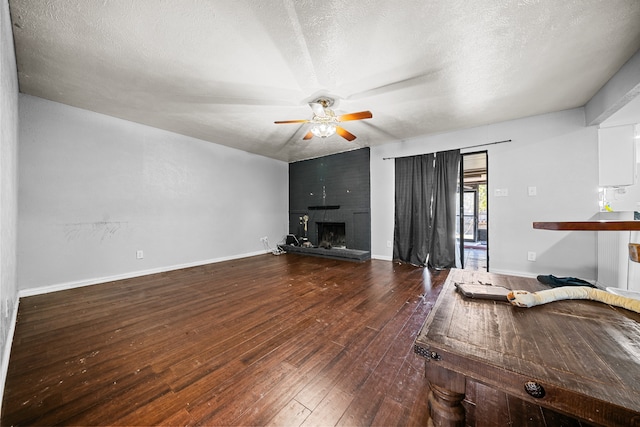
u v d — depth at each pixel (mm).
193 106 2951
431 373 898
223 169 4723
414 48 1896
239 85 2447
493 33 1736
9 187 1726
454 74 2250
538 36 1765
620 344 855
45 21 1618
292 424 1095
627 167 2764
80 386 1316
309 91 2562
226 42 1831
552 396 684
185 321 2104
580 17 1590
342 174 5195
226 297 2680
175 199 3996
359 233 4945
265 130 3830
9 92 1682
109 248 3295
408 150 4336
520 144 3346
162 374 1422
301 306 2422
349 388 1315
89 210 3125
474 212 7426
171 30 1714
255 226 5352
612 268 2584
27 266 2688
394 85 2445
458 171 3938
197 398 1241
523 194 3330
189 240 4188
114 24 1655
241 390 1299
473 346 867
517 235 3373
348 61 2057
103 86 2479
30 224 2705
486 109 3025
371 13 1566
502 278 1716
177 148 4008
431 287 2996
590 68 2162
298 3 1490
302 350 1669
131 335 1863
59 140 2889
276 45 1865
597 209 2906
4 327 1435
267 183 5633
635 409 590
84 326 2004
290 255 5250
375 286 3043
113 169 3316
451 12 1562
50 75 2281
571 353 810
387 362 1536
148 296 2711
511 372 744
